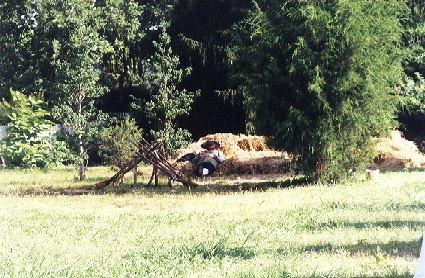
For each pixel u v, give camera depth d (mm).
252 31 24453
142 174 29859
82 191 23906
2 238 12672
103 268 9516
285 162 29172
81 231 13758
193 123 39656
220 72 38844
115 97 42344
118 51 41969
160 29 41188
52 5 37844
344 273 8852
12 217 16250
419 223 13367
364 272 8914
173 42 39500
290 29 23391
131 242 12258
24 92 40406
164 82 35094
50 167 34656
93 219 15766
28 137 34875
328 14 22922
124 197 21453
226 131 39594
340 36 23000
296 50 22781
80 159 29328
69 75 31219
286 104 23766
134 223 14945
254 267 9328
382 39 23516
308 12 22875
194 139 39781
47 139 35094
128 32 42000
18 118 34938
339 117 23188
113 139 29984
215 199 20156
